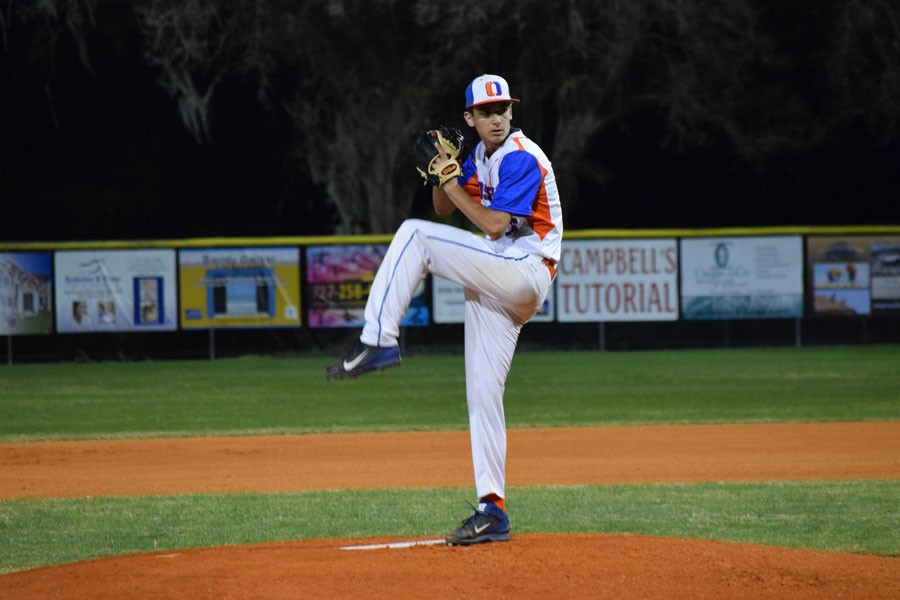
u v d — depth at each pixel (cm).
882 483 2459
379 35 6384
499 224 1411
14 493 2480
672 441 3225
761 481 2533
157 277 5778
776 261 5962
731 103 6862
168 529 2014
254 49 6431
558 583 1311
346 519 2086
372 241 5853
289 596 1270
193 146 8131
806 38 7006
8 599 1323
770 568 1390
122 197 8188
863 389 4384
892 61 6594
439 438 3359
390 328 1409
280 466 2859
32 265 5706
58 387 4800
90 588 1338
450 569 1363
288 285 5847
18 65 7544
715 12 6438
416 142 1434
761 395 4262
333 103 7006
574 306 5912
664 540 1545
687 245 5925
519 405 4084
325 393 4547
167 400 4344
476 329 1507
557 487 2458
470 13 6044
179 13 6247
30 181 8106
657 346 6431
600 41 6519
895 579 1357
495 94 1438
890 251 6016
